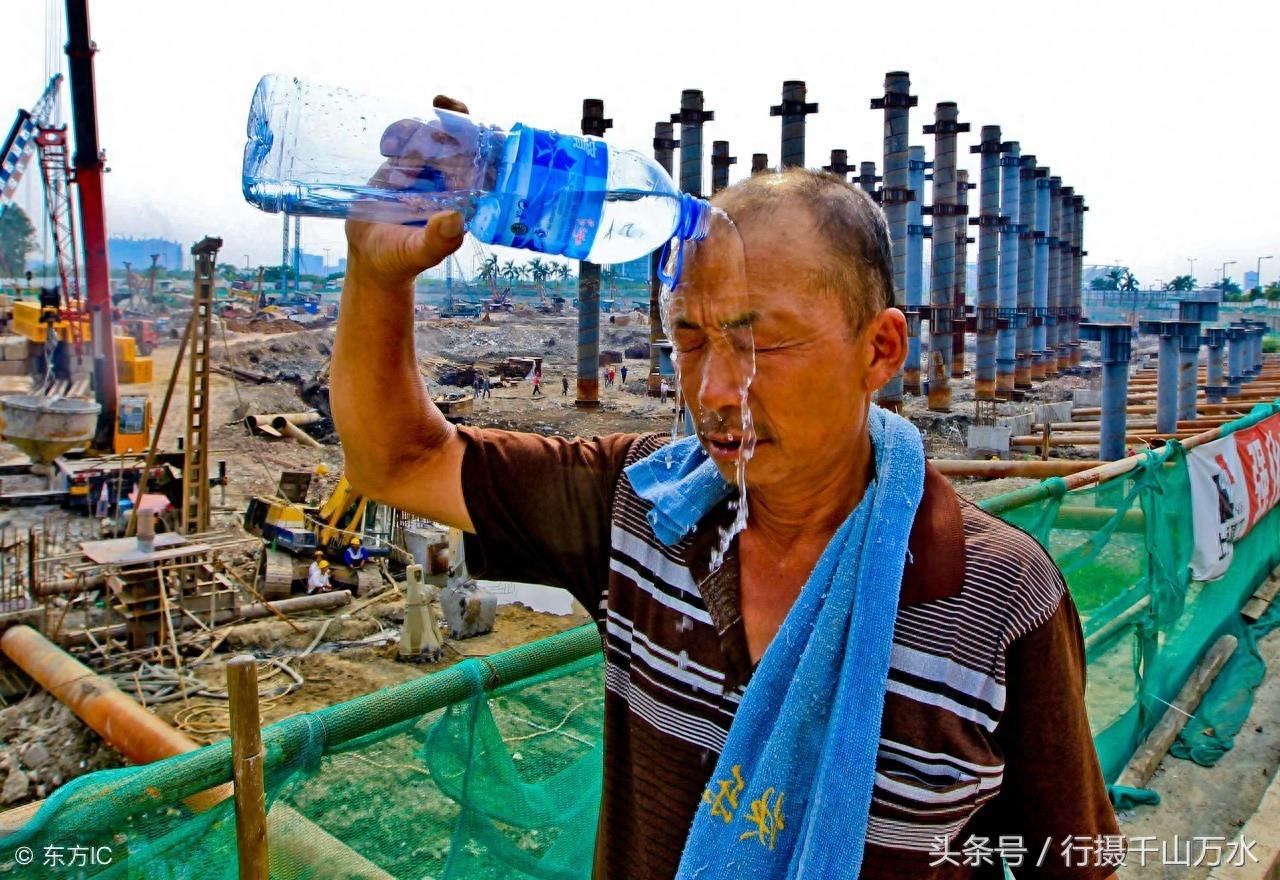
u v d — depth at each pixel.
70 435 18.61
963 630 1.28
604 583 1.58
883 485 1.34
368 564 13.53
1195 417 16.12
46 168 23.66
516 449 1.58
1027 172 33.28
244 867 1.73
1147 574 4.92
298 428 27.11
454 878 2.07
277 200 1.32
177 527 13.97
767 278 1.19
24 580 11.80
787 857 1.30
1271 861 4.04
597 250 1.34
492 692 2.18
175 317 39.41
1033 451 18.62
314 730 1.86
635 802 1.49
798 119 22.77
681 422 1.57
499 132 1.29
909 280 34.44
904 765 1.28
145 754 7.36
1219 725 5.25
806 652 1.30
